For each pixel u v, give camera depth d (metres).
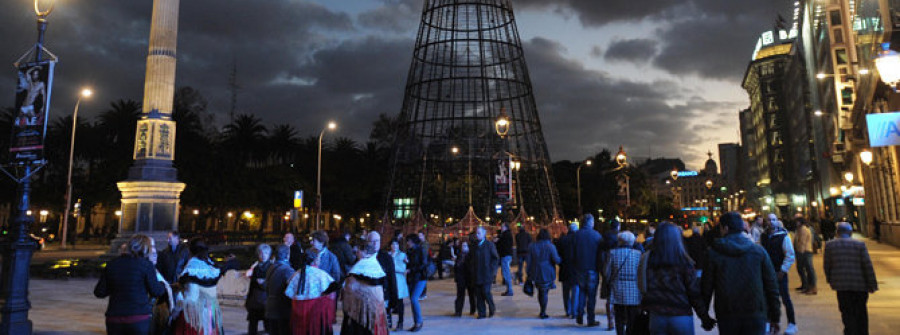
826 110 47.06
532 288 10.73
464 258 10.37
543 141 29.61
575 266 9.10
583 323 9.24
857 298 6.75
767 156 102.38
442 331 8.82
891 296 11.51
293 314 6.14
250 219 66.19
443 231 24.97
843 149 34.78
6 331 7.00
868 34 25.36
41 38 8.11
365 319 6.35
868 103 25.72
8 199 50.75
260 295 7.72
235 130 67.44
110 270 5.29
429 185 29.95
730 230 4.78
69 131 54.59
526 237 16.14
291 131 70.25
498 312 10.65
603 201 64.44
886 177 29.12
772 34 104.00
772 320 4.62
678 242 4.82
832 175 53.06
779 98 101.75
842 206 54.19
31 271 17.25
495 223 28.52
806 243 12.09
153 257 5.68
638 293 6.70
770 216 9.09
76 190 51.50
